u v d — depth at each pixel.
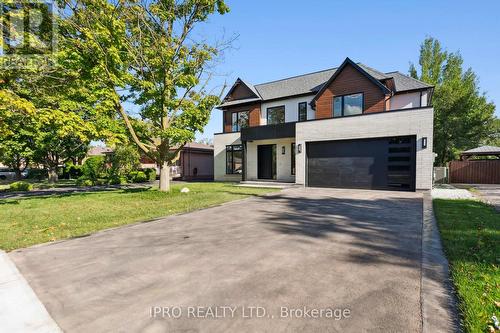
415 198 10.12
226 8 11.77
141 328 2.38
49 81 9.79
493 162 18.98
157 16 11.09
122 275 3.56
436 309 2.59
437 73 36.03
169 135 10.91
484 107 28.27
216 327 2.37
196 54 11.90
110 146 11.06
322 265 3.76
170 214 7.75
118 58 9.96
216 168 22.83
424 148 12.04
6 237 5.38
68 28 9.80
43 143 19.75
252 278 3.38
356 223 6.26
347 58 15.38
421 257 4.00
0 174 32.72
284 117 19.66
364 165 13.81
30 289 3.21
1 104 7.69
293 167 18.67
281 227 5.99
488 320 2.33
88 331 2.37
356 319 2.44
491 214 6.66
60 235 5.51
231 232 5.67
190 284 3.25
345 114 15.62
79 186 18.75
